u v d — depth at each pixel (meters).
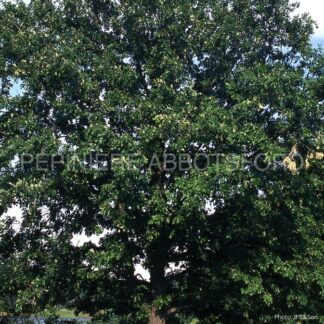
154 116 16.06
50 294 17.78
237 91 16.67
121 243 16.64
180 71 16.70
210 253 18.62
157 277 18.80
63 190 16.97
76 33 17.86
